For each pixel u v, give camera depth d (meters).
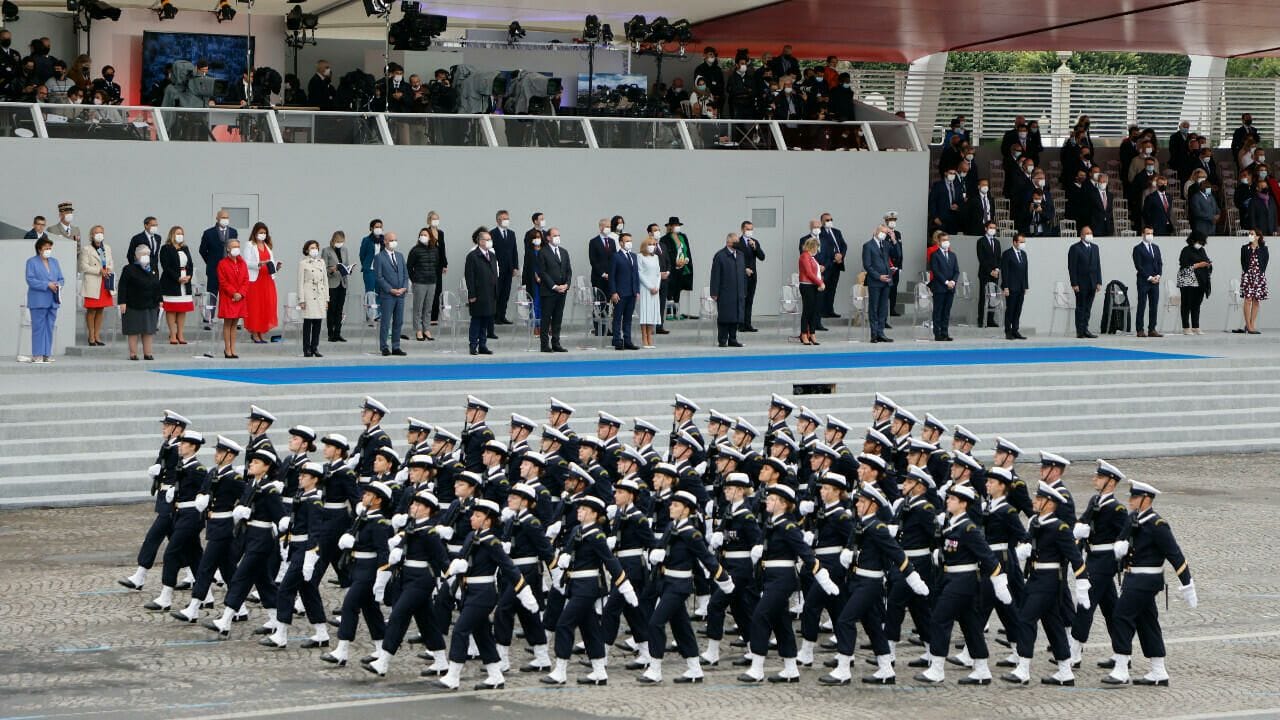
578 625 19.53
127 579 23.70
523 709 18.17
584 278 46.59
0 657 19.83
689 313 47.91
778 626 19.80
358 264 43.91
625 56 52.97
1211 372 41.22
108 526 27.55
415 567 19.47
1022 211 49.81
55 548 25.81
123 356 38.25
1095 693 19.39
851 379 38.31
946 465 24.16
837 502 20.45
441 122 45.03
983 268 46.88
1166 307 49.19
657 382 36.97
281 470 21.58
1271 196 52.72
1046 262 48.97
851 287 49.72
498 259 43.38
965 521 19.69
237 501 21.91
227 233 40.31
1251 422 39.62
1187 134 56.00
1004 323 46.66
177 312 39.47
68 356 38.25
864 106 53.16
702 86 50.16
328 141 43.81
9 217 40.66
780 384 37.59
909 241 50.50
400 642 19.58
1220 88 62.75
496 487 21.98
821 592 20.27
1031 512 20.91
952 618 19.75
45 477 29.47
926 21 56.25
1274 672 20.31
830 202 49.41
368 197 44.12
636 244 47.22
